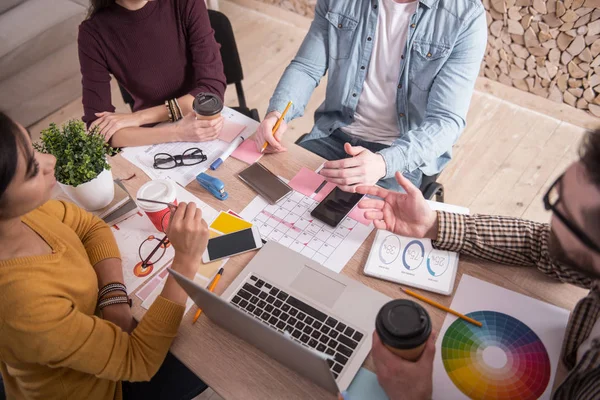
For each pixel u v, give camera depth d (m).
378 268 1.20
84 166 1.27
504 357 1.04
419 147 1.49
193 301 1.14
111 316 1.15
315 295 1.15
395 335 0.88
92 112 1.79
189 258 1.17
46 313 0.97
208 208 1.36
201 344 1.11
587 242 0.77
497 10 2.51
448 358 1.05
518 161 2.50
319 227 1.30
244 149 1.51
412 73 1.64
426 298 1.14
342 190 1.37
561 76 2.53
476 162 2.51
